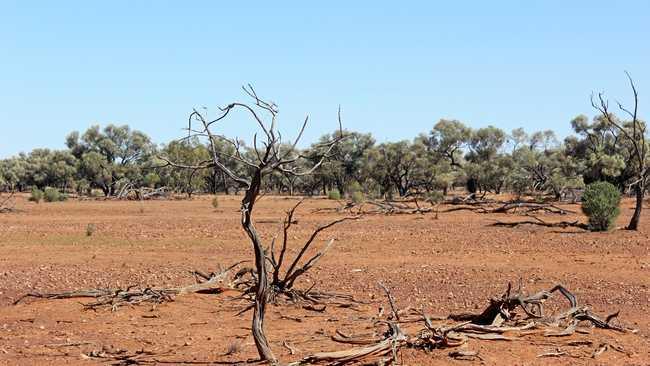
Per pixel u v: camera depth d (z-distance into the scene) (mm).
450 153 107938
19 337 11359
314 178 104500
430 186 100375
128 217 45500
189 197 88125
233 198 87812
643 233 31562
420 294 15469
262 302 9344
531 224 37094
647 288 16234
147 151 125312
